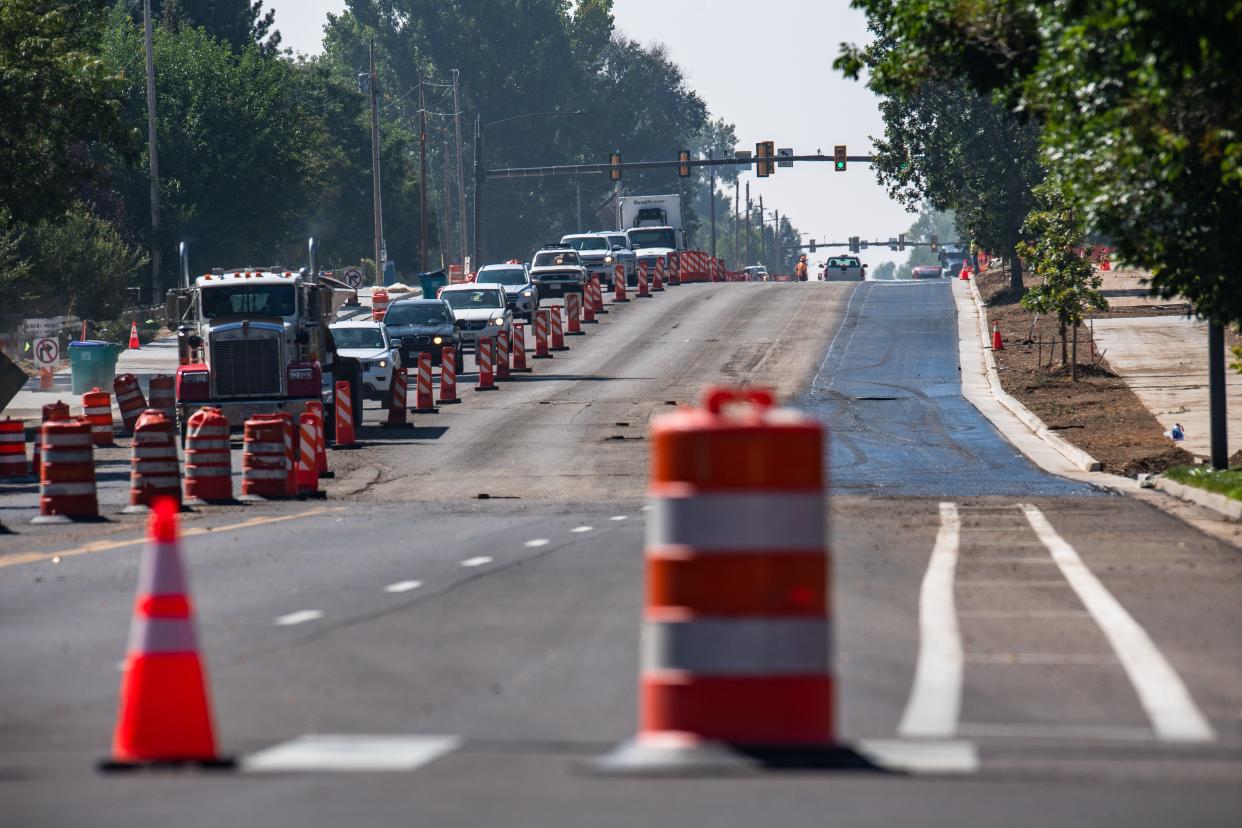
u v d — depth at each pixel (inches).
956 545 2183.8
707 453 914.1
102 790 883.4
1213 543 2215.8
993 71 2758.4
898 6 2758.4
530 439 4475.9
